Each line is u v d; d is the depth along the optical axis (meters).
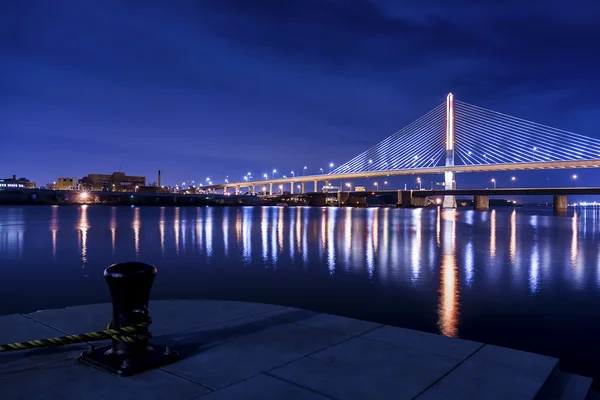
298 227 49.56
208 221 62.28
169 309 7.08
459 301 13.26
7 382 4.29
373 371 4.59
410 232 43.19
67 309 6.98
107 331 4.71
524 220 78.88
